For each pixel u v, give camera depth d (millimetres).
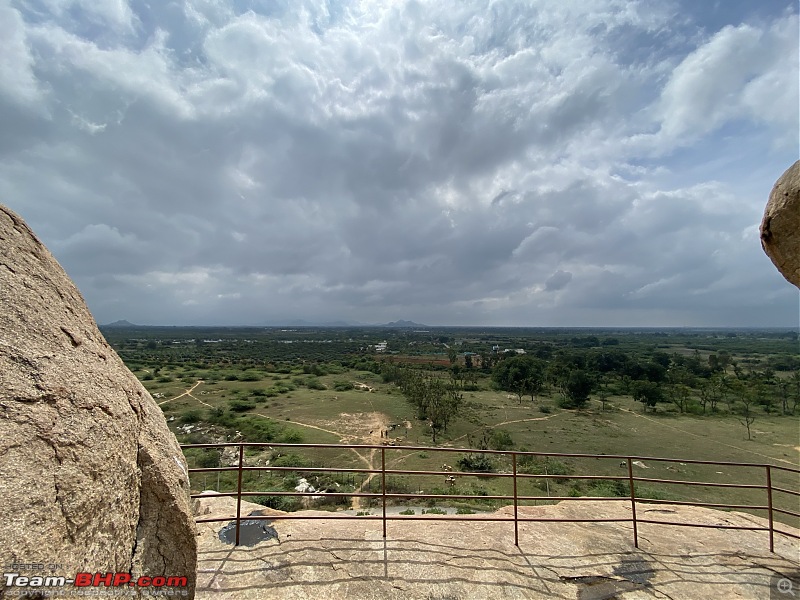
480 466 26234
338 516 5219
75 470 1946
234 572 3900
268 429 34781
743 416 42219
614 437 34562
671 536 5172
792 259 3699
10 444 1788
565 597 3791
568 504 6156
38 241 2775
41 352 2195
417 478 23469
